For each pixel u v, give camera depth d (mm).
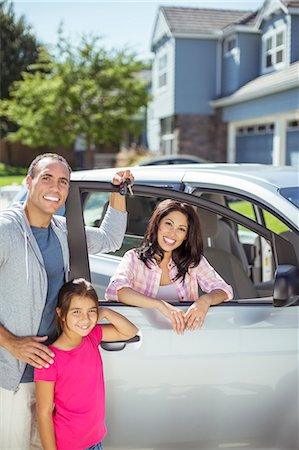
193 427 2486
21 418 2369
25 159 33938
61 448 2342
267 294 3758
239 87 19969
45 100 23141
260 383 2477
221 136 20922
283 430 2514
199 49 21094
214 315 2498
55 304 2365
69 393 2293
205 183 3055
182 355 2451
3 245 2199
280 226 4262
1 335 2236
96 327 2426
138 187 2717
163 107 22922
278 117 17109
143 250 2695
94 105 23297
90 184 2617
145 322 2482
